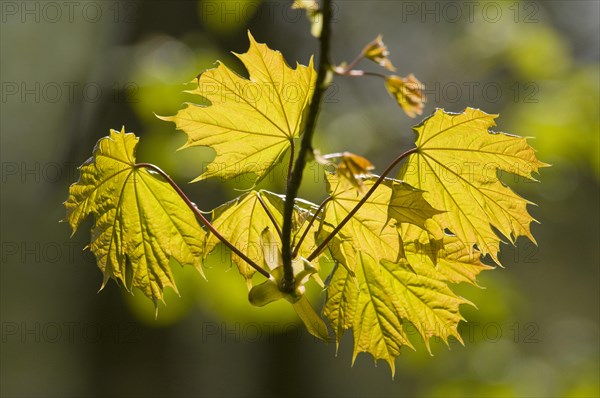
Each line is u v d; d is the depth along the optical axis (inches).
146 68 320.8
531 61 367.2
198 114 103.4
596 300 654.5
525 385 348.8
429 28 479.5
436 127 108.0
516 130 355.9
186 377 439.8
